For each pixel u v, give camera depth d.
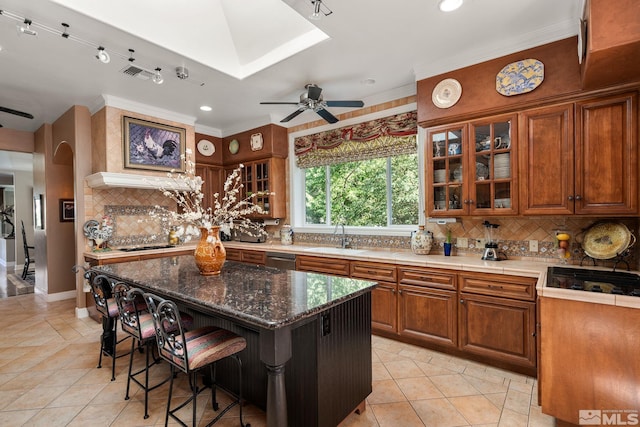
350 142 4.25
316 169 4.89
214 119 4.90
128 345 3.22
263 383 2.05
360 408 2.09
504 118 2.76
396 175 4.04
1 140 5.05
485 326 2.67
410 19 2.38
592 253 2.53
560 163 2.50
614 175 2.29
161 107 4.32
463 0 2.18
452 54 2.91
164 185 4.22
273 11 2.80
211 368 2.15
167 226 4.92
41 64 3.04
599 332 1.76
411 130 3.68
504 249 3.09
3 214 9.52
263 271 2.61
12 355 3.02
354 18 2.36
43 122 4.83
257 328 1.58
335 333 1.82
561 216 2.70
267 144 4.80
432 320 2.96
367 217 4.30
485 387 2.40
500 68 2.74
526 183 2.65
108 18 2.40
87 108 4.15
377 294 3.31
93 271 2.70
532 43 2.58
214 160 5.39
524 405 2.17
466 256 3.27
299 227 4.86
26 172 8.21
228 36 3.16
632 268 2.49
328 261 3.73
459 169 3.05
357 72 3.29
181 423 1.86
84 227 4.07
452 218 3.13
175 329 2.19
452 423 2.00
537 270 2.45
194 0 2.78
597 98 2.36
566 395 1.84
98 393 2.36
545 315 1.90
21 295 5.27
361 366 2.07
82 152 4.09
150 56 2.89
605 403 1.74
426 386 2.42
